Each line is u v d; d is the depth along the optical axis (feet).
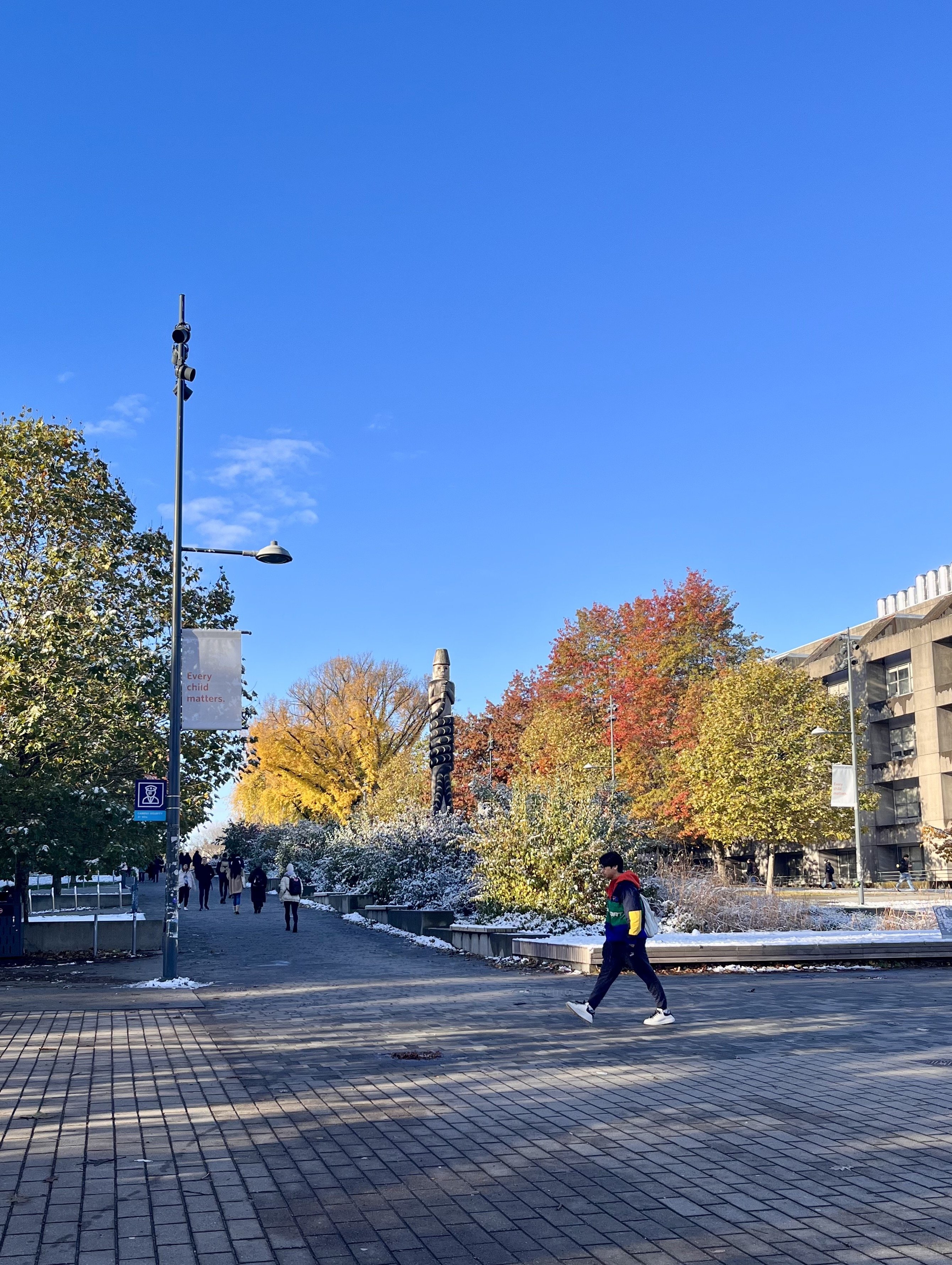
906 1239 15.47
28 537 67.46
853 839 203.92
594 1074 27.76
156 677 66.23
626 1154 20.24
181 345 51.65
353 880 123.44
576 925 64.34
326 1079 27.32
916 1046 31.35
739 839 177.06
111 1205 17.19
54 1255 14.93
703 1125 22.26
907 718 222.07
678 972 52.75
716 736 167.32
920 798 210.18
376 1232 16.03
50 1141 21.15
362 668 227.20
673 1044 32.19
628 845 68.39
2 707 61.57
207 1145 20.88
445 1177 18.84
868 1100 24.38
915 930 67.56
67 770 62.39
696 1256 14.96
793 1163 19.44
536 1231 16.06
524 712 220.02
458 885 86.17
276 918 107.45
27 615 63.72
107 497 71.20
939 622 206.90
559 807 69.31
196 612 75.31
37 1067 28.89
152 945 69.97
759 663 173.99
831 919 76.64
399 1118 23.13
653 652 195.93
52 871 60.29
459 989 47.50
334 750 223.51
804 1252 15.02
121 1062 29.73
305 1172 19.10
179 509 51.39
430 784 183.62
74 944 68.13
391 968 58.54
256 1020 38.19
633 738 190.60
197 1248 15.31
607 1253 15.12
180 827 69.97
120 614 67.05
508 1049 31.71
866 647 226.58
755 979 49.83
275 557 53.06
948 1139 20.97
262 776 232.12
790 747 164.76
